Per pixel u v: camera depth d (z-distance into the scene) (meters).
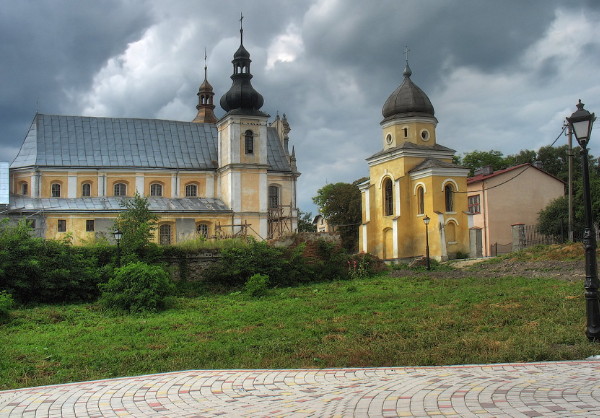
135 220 44.88
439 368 12.30
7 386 12.38
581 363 11.98
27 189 56.94
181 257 35.88
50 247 31.11
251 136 60.25
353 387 10.81
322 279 37.97
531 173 64.69
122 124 62.72
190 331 19.77
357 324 19.33
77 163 58.09
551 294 23.14
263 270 35.50
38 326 22.09
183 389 11.31
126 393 11.08
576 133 15.09
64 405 10.26
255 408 9.61
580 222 54.19
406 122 59.53
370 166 62.03
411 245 56.47
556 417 7.80
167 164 61.47
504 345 14.10
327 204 88.19
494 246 61.88
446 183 54.56
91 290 30.69
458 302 23.16
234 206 58.56
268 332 18.64
